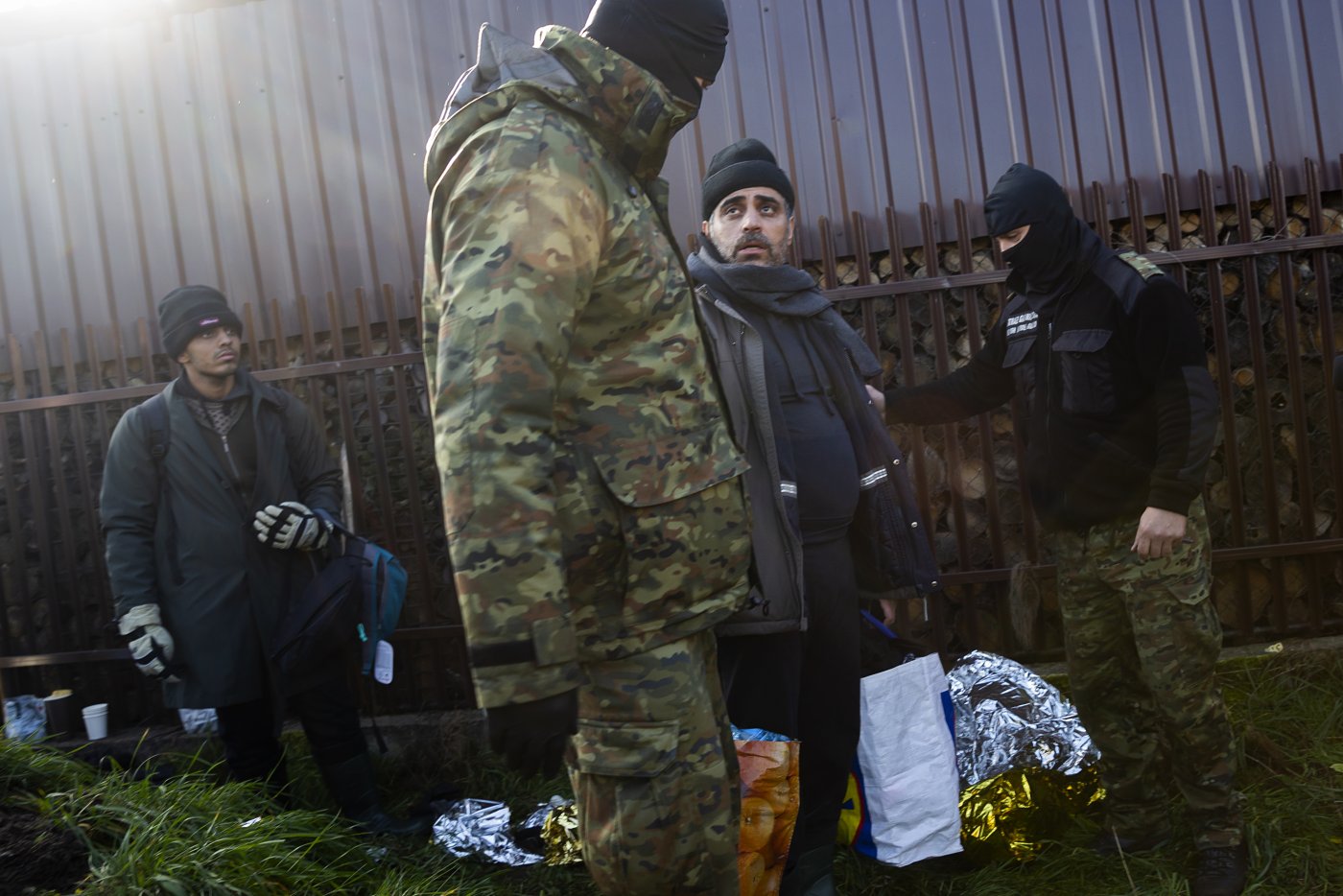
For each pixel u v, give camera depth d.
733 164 2.68
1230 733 2.53
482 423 1.34
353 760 3.10
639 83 1.58
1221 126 3.49
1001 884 2.66
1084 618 2.67
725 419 1.76
